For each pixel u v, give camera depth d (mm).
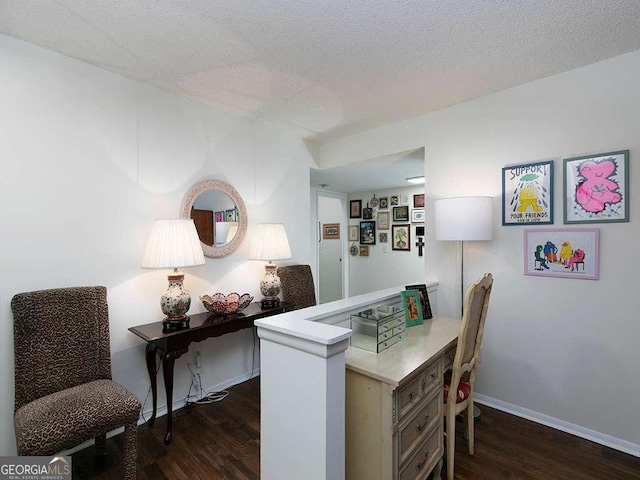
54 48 1862
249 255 2867
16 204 1770
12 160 1756
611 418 2000
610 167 1989
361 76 2207
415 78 2238
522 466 1808
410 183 4785
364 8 1537
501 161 2436
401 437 1355
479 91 2445
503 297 2424
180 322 2195
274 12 1563
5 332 1731
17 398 1602
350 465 1424
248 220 2975
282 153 3299
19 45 1775
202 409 2455
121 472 1781
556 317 2199
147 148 2312
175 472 1776
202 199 2639
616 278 1981
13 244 1759
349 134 3416
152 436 2105
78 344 1791
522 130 2336
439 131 2781
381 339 1611
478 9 1548
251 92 2443
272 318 1501
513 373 2377
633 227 1926
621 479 1707
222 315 2463
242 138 2934
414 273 5062
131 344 2230
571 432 2123
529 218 2301
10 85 1748
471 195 2590
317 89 2398
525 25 1675
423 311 2230
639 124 1907
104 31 1705
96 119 2066
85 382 1792
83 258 2014
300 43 1828
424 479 1515
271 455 1422
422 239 4969
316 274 5266
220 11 1552
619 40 1812
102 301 1916
